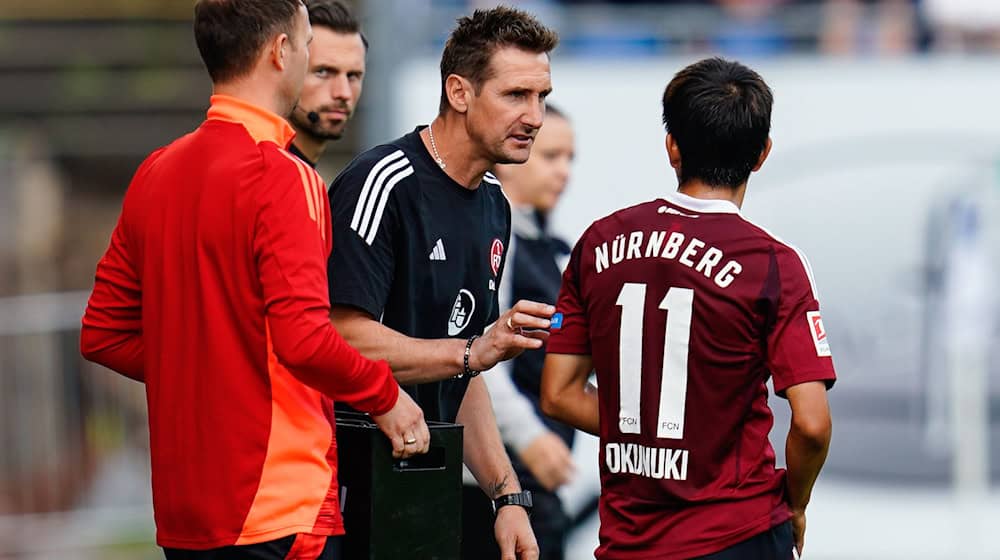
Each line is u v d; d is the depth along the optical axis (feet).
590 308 36.70
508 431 54.90
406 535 35.88
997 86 76.89
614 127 76.64
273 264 32.53
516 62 38.11
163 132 115.55
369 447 35.53
